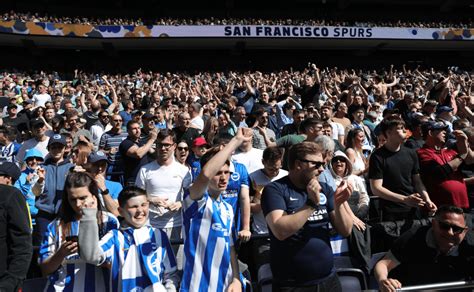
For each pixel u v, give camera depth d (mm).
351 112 9594
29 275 4051
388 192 4734
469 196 5504
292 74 25516
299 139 6438
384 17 38750
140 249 3158
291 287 3197
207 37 32375
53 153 5355
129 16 36438
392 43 35969
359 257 4324
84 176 3244
